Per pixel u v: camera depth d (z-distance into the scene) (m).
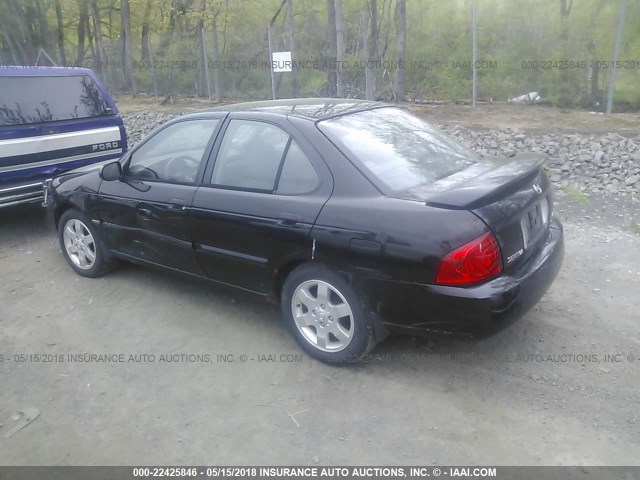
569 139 8.89
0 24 24.17
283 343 3.97
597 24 11.19
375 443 2.99
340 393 3.39
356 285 3.33
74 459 2.96
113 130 6.99
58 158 6.40
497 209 3.12
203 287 4.86
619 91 10.88
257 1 18.77
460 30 13.11
